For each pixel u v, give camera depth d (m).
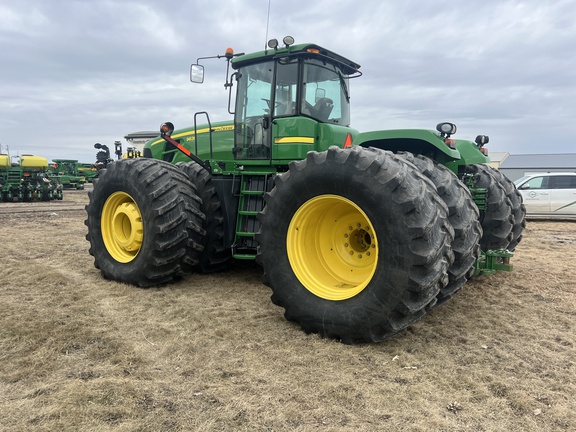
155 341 3.35
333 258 3.77
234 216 5.02
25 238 8.13
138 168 4.79
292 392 2.63
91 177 34.97
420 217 2.99
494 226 5.15
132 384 2.67
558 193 12.91
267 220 3.74
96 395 2.54
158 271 4.71
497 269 4.16
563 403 2.54
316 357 3.10
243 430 2.27
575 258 6.86
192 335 3.46
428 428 2.29
